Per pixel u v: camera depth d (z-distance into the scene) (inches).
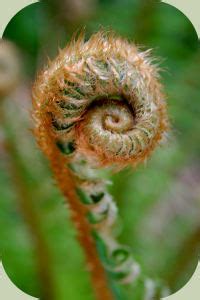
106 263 10.5
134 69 9.1
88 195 10.1
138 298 10.8
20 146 12.5
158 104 9.2
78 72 9.1
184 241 12.8
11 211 12.5
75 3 13.9
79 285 12.2
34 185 12.5
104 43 9.2
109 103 9.2
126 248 10.6
